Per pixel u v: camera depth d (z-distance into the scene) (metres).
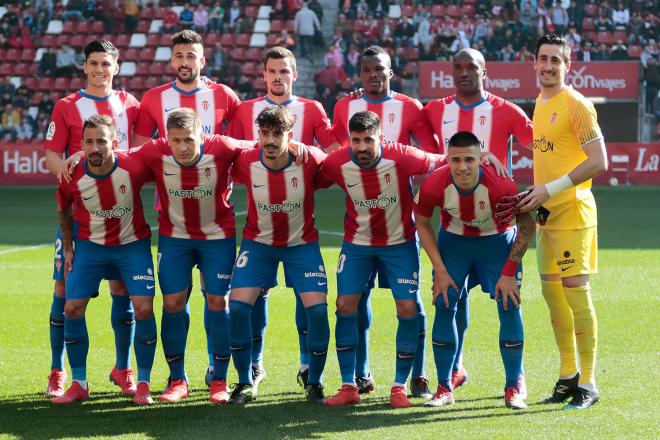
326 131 7.64
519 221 6.25
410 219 6.60
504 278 6.32
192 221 6.62
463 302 6.87
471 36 27.45
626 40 27.83
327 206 20.34
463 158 6.08
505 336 6.38
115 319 6.91
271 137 6.18
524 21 27.48
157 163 6.51
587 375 6.34
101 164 6.29
